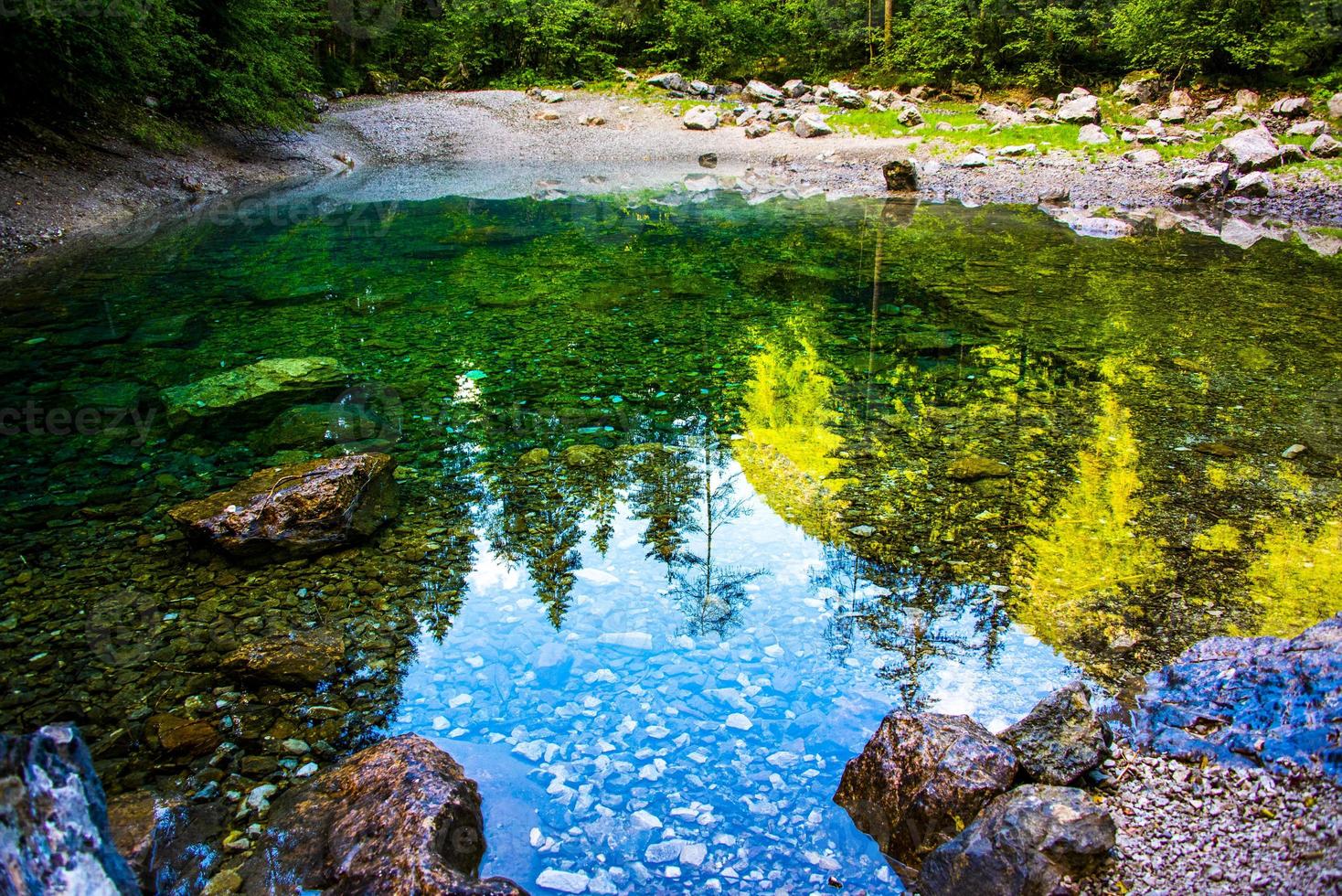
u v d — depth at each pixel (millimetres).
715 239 15320
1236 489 5602
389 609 4410
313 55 30078
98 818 2244
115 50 16000
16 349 8664
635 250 14273
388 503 5383
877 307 10531
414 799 2834
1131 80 27141
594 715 3582
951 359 8445
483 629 4223
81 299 10570
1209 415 6875
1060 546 4938
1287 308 10102
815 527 5234
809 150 25188
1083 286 11453
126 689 3787
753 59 33156
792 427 6816
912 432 6695
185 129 20453
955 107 27750
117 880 2252
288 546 4867
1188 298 10688
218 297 10797
